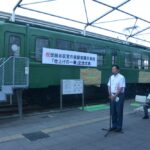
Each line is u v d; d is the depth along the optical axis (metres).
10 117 9.51
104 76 14.09
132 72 16.38
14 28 10.21
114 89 7.59
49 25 15.28
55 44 11.60
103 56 14.06
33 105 12.41
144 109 9.62
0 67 8.88
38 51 10.92
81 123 8.62
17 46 10.27
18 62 9.25
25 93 11.73
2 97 8.63
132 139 6.95
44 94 12.37
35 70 10.77
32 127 8.01
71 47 12.29
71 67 12.23
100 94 15.26
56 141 6.67
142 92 18.95
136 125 8.49
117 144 6.52
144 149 6.18
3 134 7.16
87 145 6.41
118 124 7.62
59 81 11.69
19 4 11.86
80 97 14.34
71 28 16.39
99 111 11.11
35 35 10.84
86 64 12.98
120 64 15.27
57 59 11.59
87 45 13.10
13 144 6.35
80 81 11.44
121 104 7.55
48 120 9.09
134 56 16.58
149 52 18.34
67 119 9.30
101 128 8.01
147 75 18.11
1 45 9.84
